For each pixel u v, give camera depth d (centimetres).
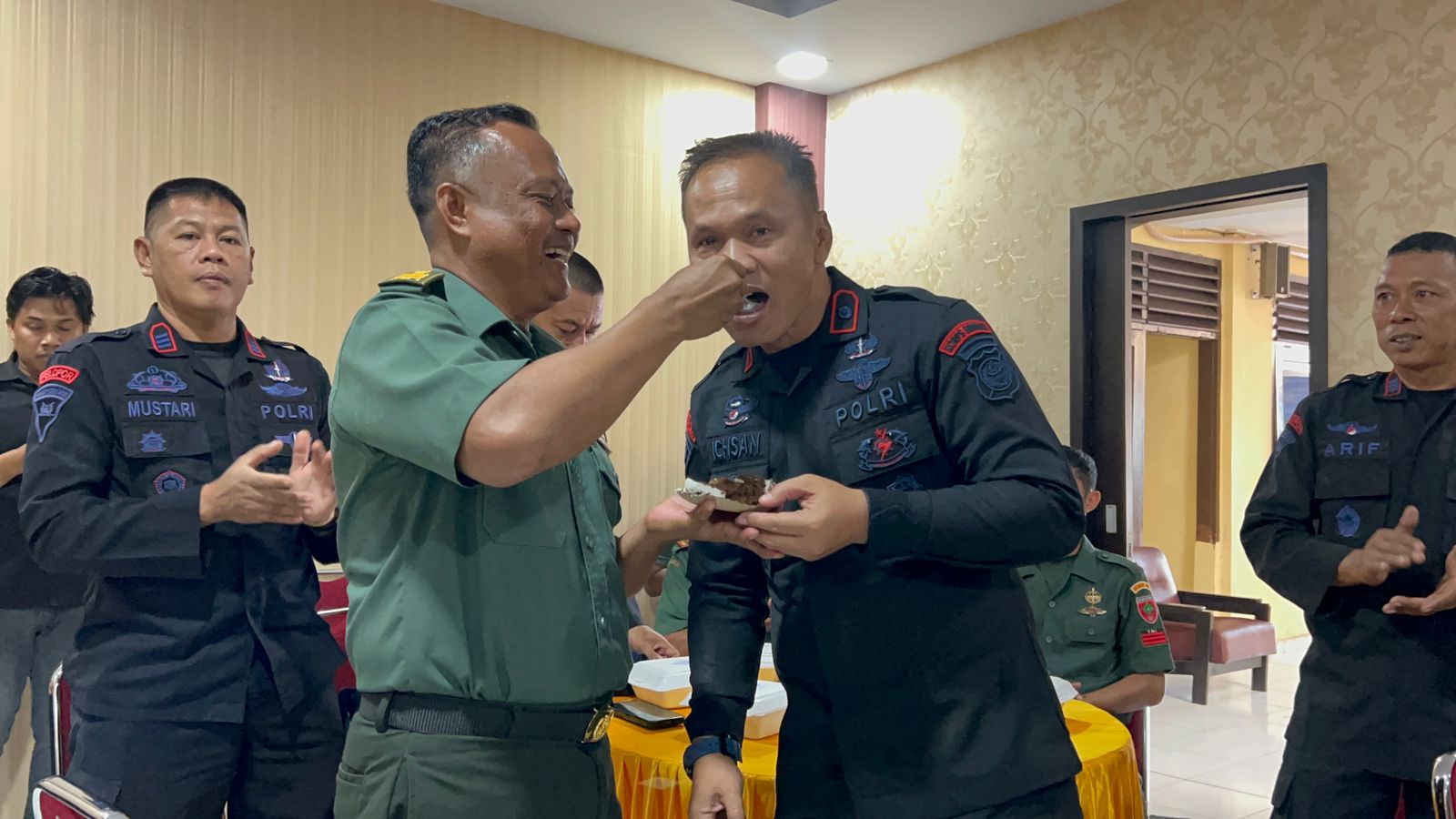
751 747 172
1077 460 268
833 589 126
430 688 108
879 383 126
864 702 124
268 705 183
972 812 119
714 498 114
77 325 289
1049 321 399
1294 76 336
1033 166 405
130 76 321
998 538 113
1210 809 361
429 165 121
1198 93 358
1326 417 223
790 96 470
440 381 98
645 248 439
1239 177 348
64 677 178
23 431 281
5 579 278
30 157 306
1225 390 664
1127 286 387
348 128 364
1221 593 662
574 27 405
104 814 109
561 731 114
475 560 110
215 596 180
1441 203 304
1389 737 198
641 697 193
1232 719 485
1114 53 380
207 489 166
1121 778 169
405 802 108
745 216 120
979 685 122
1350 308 323
